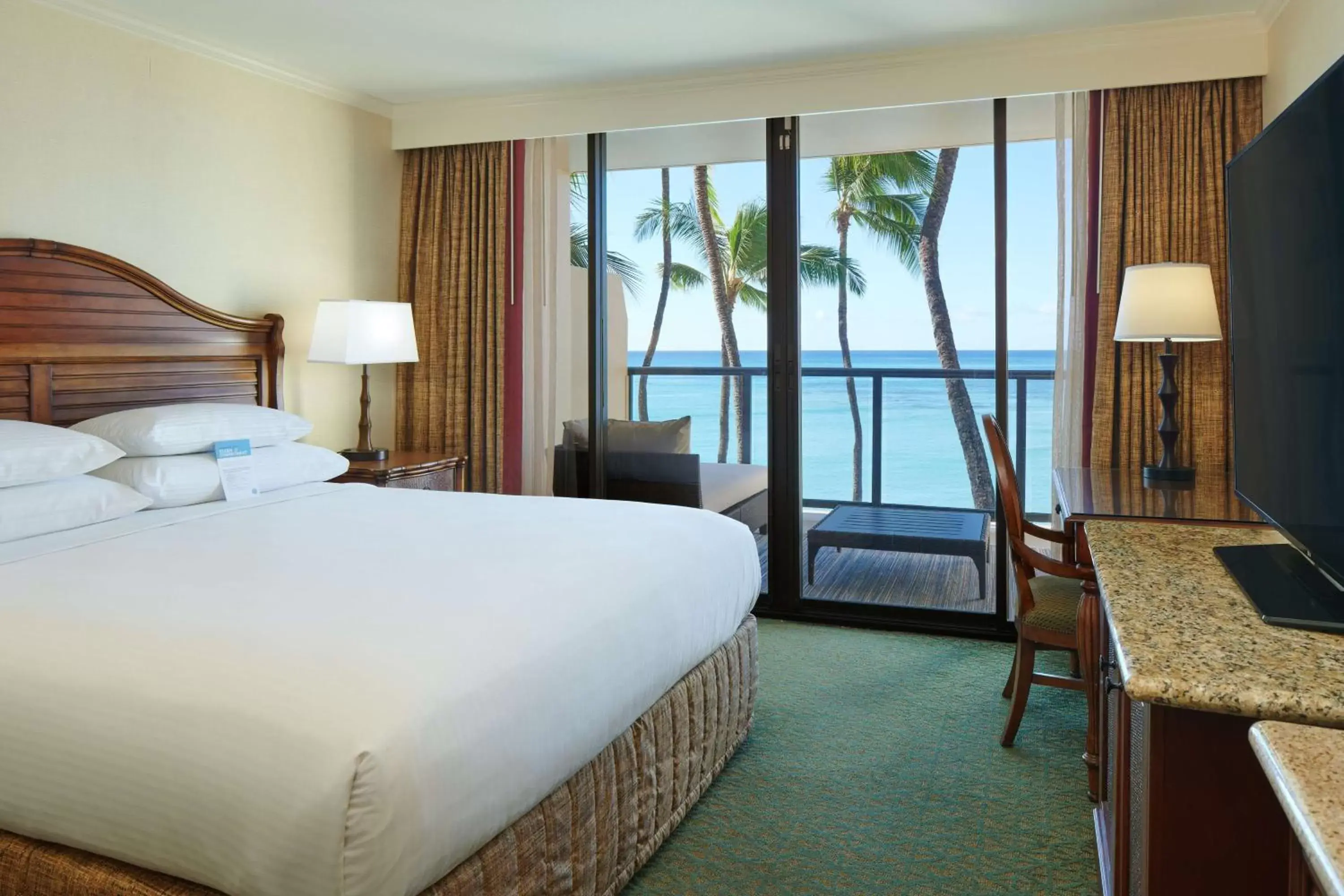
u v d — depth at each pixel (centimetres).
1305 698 103
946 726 307
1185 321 324
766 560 448
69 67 332
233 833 137
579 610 197
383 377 489
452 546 242
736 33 367
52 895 152
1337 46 267
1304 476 143
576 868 189
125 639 166
